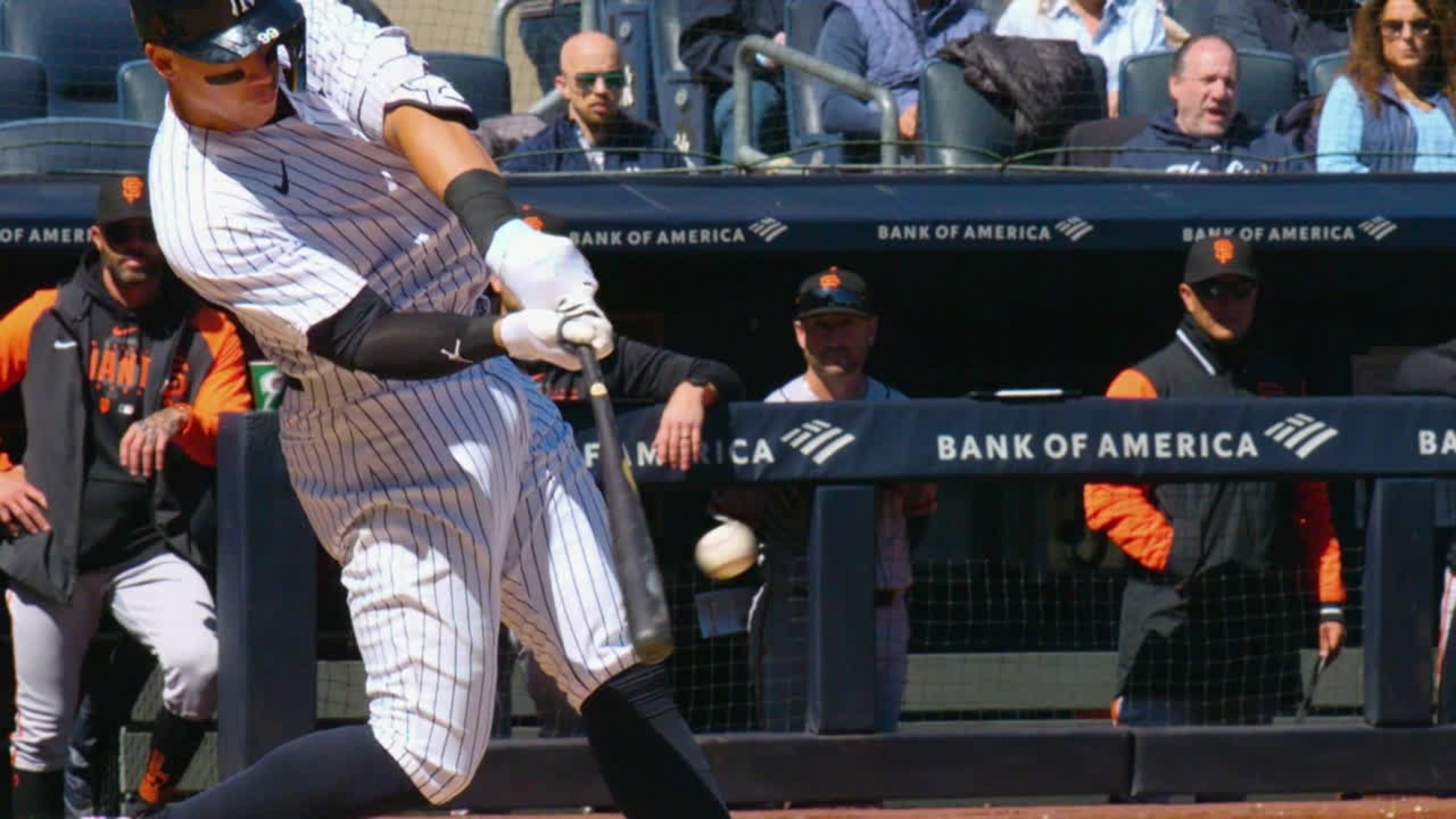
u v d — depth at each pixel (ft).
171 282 46.83
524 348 25.88
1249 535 48.85
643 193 54.54
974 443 45.50
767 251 53.52
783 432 45.11
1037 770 45.91
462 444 29.50
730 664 51.08
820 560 45.27
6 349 46.32
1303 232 54.34
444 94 27.68
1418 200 55.47
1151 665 49.32
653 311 60.08
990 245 53.93
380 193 28.48
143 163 56.95
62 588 44.75
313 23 28.66
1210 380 50.29
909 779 45.52
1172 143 59.57
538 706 47.44
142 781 46.39
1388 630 46.50
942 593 57.82
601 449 25.75
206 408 46.11
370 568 30.04
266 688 43.45
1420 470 46.37
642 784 31.40
